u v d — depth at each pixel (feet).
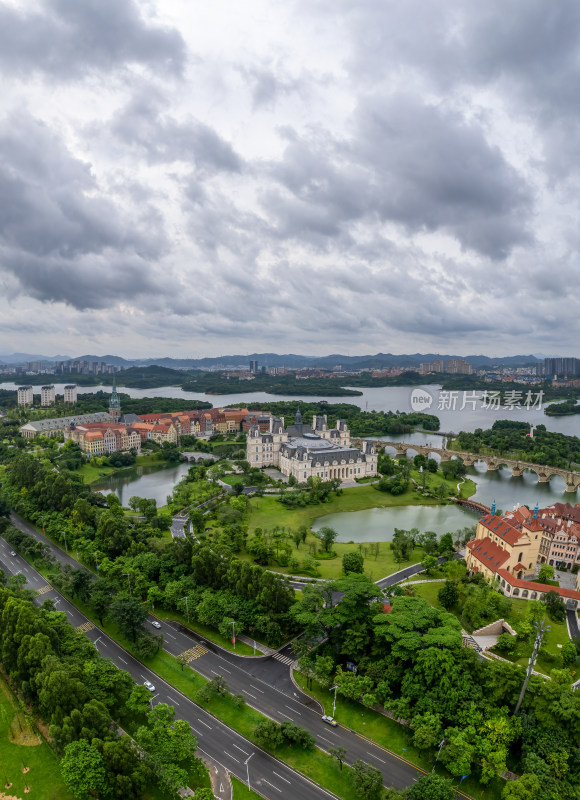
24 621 544.21
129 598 641.81
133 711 491.72
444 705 482.28
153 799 416.26
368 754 465.06
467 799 424.87
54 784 422.82
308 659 550.36
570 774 428.15
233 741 478.18
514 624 620.49
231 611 636.07
